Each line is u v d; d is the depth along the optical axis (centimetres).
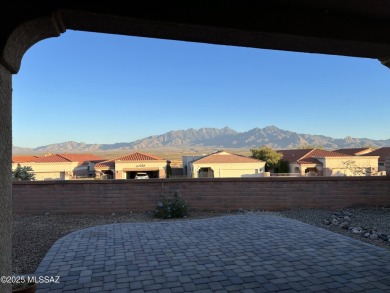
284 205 991
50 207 952
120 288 428
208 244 620
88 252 578
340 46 326
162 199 942
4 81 260
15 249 614
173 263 518
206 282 444
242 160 4794
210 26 276
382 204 1009
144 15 264
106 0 258
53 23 259
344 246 596
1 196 255
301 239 645
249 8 284
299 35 296
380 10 302
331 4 291
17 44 262
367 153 5028
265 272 476
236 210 980
